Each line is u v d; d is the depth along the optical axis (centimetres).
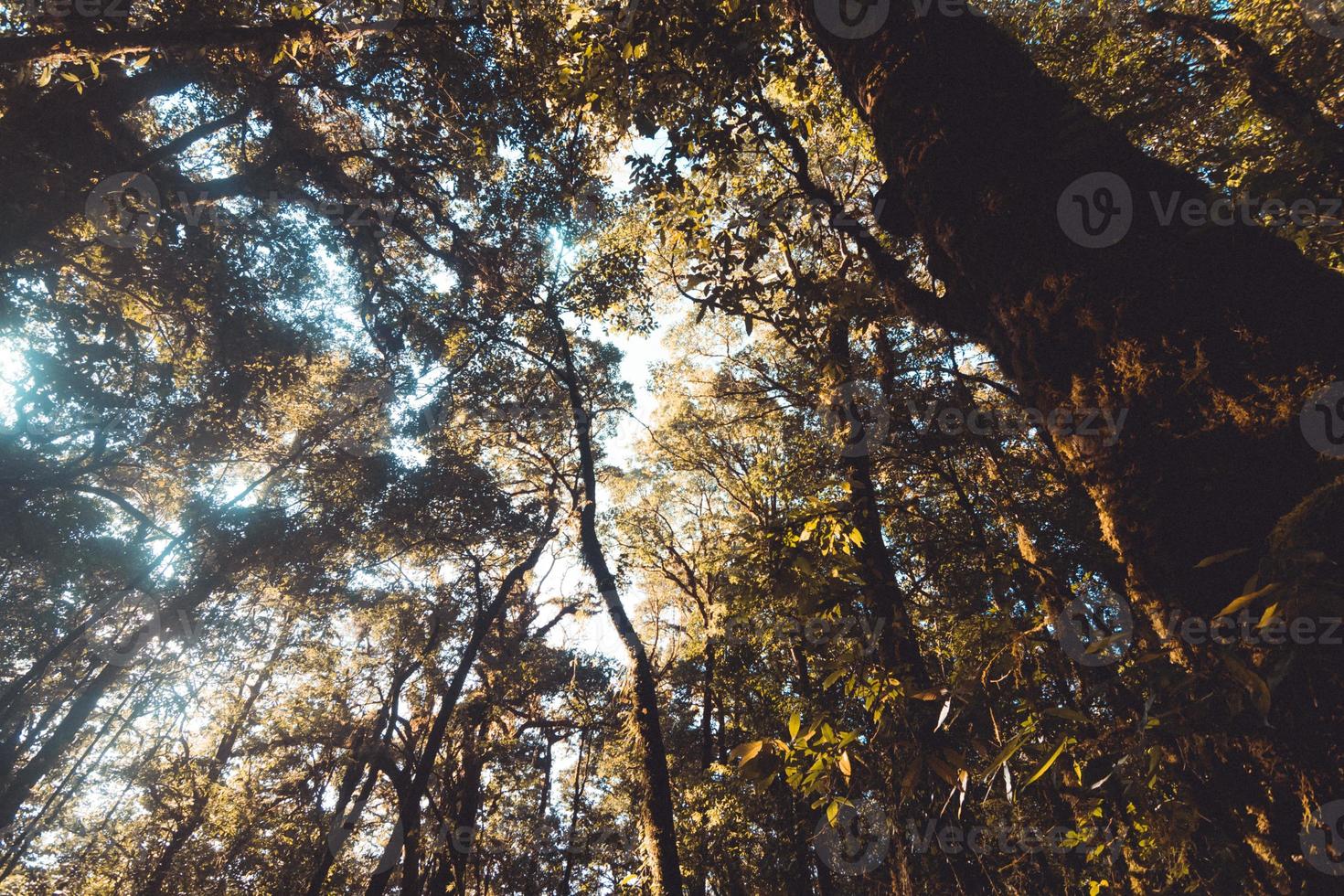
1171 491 107
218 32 727
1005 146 144
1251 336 107
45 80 672
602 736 1969
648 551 1948
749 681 1385
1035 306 132
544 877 1950
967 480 838
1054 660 165
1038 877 502
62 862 1855
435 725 1589
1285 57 429
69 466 1241
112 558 1468
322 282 1480
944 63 161
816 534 211
